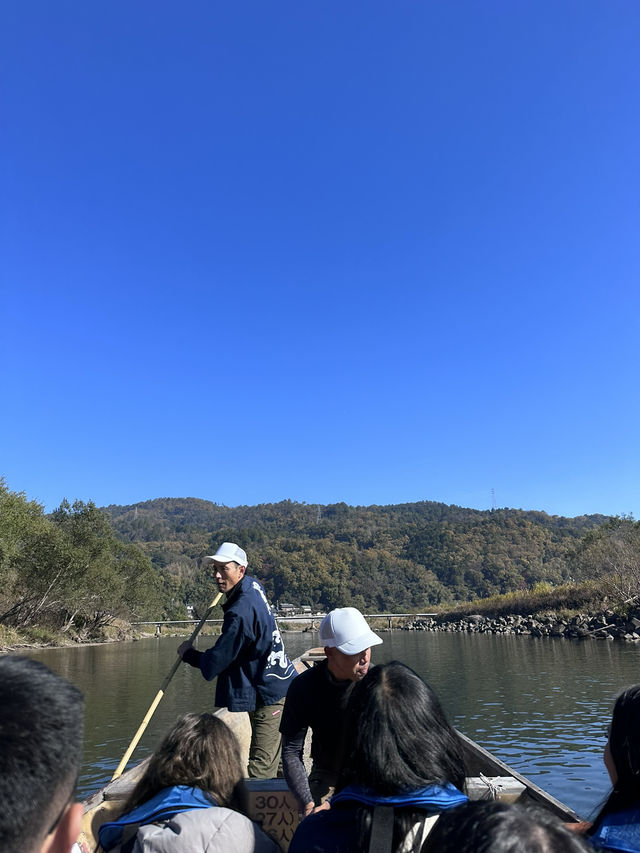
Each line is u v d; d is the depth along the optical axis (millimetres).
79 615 46969
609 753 1621
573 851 931
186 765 2023
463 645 34531
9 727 843
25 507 37000
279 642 3881
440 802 1575
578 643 29453
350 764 1698
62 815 922
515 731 10484
